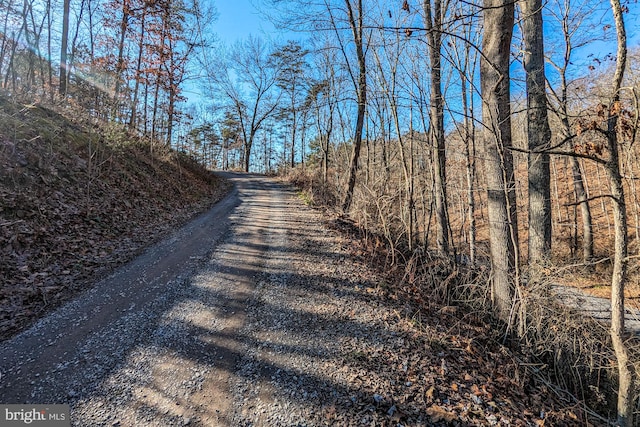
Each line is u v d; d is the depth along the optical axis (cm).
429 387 293
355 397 271
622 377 269
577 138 324
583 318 417
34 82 1284
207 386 275
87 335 337
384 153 798
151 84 1698
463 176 777
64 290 431
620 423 274
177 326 365
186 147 1878
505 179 414
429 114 615
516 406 300
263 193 1546
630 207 1143
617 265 261
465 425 254
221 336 352
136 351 316
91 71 1219
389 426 243
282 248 663
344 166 1240
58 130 854
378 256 646
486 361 367
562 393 362
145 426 230
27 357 296
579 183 1015
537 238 553
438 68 638
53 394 254
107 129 1031
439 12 606
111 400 253
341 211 982
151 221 828
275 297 452
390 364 321
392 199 717
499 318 441
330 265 577
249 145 3259
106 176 885
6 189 570
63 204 650
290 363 313
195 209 1096
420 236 809
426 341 372
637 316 510
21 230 508
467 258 648
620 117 231
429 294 528
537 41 547
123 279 480
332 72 1188
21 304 382
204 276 511
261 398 265
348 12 862
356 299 456
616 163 251
